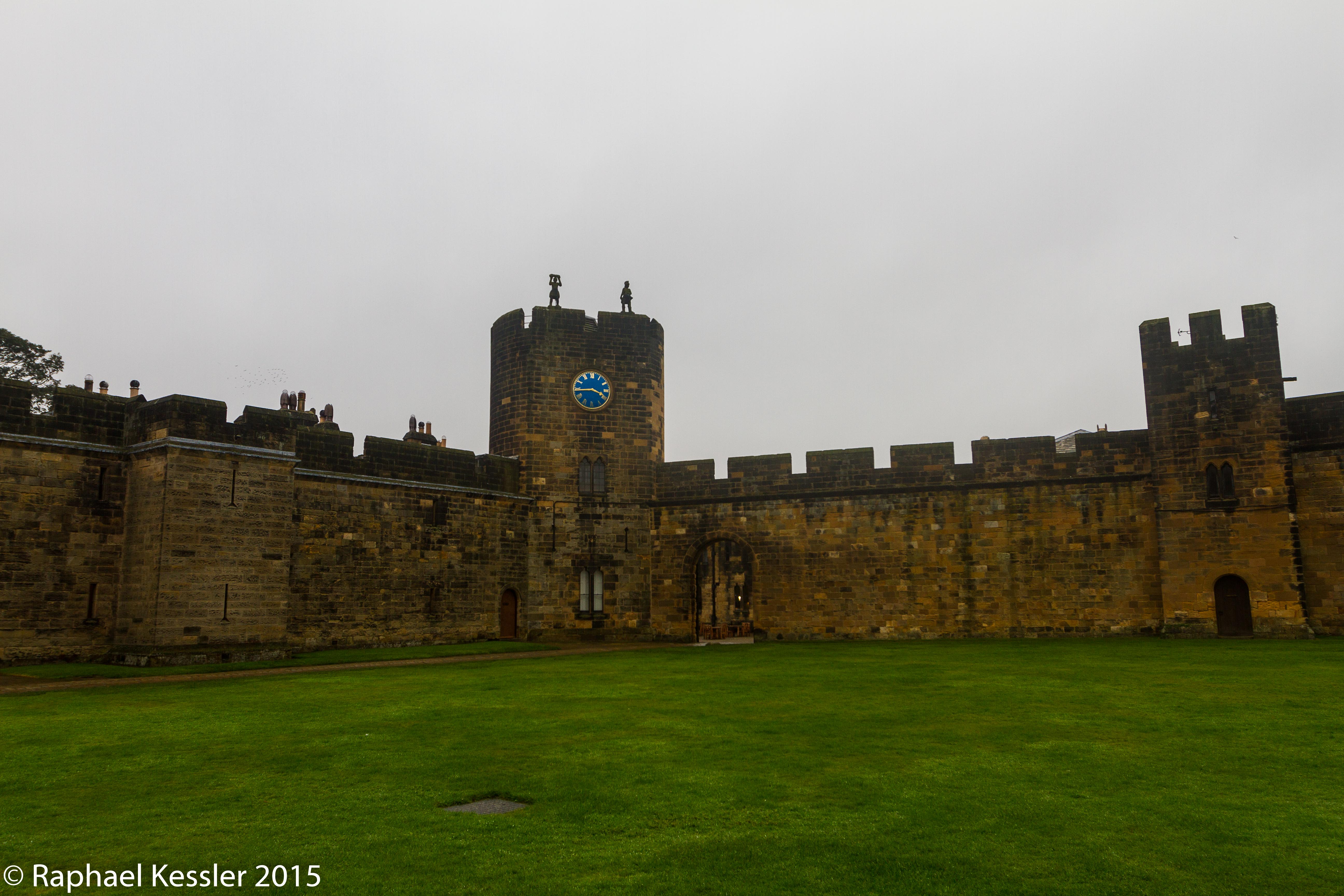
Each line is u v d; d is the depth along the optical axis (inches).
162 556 1112.8
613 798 419.5
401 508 1501.0
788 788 434.3
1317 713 626.2
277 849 349.7
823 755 509.4
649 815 392.2
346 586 1411.2
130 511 1178.6
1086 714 637.3
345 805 413.7
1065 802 406.0
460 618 1563.7
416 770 483.5
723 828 373.1
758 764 488.7
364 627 1424.7
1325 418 1333.7
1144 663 962.1
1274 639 1269.7
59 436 1147.9
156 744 561.0
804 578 1648.6
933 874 317.4
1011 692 757.9
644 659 1187.3
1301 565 1302.9
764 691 796.6
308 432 1395.2
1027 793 421.4
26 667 1064.8
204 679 954.7
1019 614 1497.3
